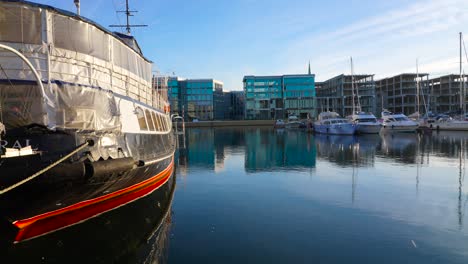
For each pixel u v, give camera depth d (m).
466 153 24.86
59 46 7.78
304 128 77.69
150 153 10.27
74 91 7.50
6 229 6.32
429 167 18.75
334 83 114.88
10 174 5.64
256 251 7.50
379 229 8.77
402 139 39.31
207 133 64.75
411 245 7.69
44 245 6.91
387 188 13.61
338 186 14.16
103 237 8.01
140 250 7.48
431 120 56.53
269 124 99.31
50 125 7.00
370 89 107.25
